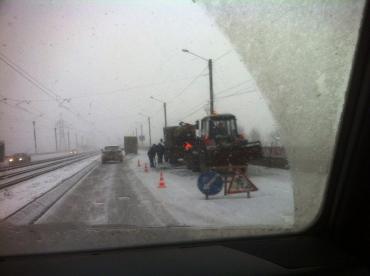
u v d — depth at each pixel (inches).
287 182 544.1
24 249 183.9
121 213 371.2
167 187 594.6
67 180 797.9
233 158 718.5
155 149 1093.8
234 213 339.6
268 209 344.8
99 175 889.5
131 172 937.5
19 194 594.2
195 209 378.0
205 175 449.4
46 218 359.3
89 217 354.6
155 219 329.1
